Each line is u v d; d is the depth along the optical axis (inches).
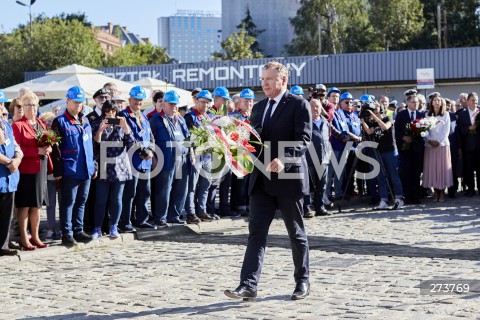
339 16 2701.8
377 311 227.9
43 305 255.0
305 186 247.8
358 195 607.5
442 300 239.9
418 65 1699.1
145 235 422.9
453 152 601.3
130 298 261.0
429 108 581.0
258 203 249.1
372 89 1779.0
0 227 350.6
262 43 4239.7
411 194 573.3
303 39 2787.9
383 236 398.3
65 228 381.4
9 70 2402.8
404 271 293.9
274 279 284.7
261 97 1785.2
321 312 228.8
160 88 767.1
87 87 604.1
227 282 284.5
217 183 454.3
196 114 461.1
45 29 2459.4
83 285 288.2
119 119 395.5
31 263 345.1
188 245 389.1
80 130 380.2
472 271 290.2
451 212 502.3
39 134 360.2
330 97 551.2
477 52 1665.8
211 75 1788.9
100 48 2992.1
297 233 251.0
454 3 2824.8
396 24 2694.4
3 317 237.8
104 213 405.7
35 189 364.2
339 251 349.1
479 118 595.2
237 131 247.1
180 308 242.1
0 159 333.7
